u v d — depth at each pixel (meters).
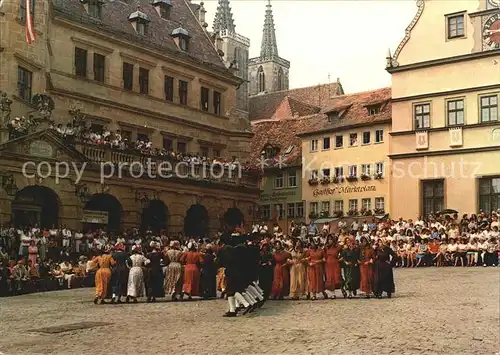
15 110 35.12
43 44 38.53
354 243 23.70
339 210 57.22
